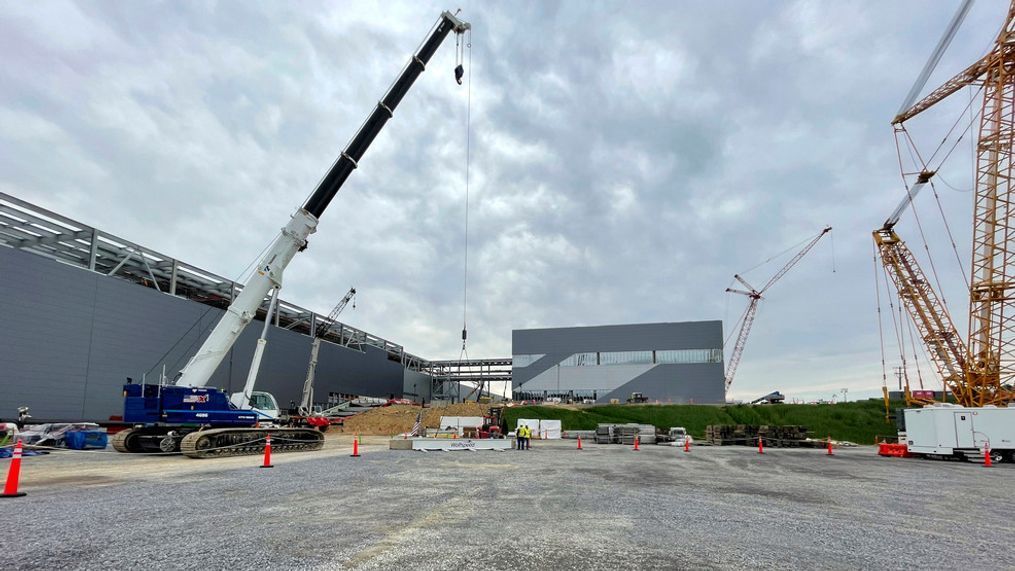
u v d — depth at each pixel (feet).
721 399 266.98
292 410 150.82
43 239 123.13
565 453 96.07
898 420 125.18
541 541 25.67
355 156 84.48
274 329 184.55
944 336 169.27
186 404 75.00
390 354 305.94
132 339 129.90
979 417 92.58
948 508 39.96
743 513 35.09
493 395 381.60
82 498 35.70
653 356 279.49
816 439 179.52
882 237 180.14
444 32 89.86
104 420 121.19
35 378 107.96
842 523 32.50
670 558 23.15
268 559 21.63
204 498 36.37
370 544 24.32
